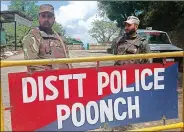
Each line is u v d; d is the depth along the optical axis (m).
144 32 10.47
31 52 3.69
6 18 9.94
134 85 3.51
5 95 5.96
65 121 3.24
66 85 3.23
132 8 21.98
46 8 3.78
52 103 3.18
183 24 16.77
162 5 17.75
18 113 3.06
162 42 10.48
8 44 15.45
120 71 3.43
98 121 3.38
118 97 3.45
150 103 3.60
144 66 3.54
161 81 3.63
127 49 4.07
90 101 3.33
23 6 9.92
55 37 3.88
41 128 3.15
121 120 3.48
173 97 3.71
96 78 3.34
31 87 3.10
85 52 22.55
